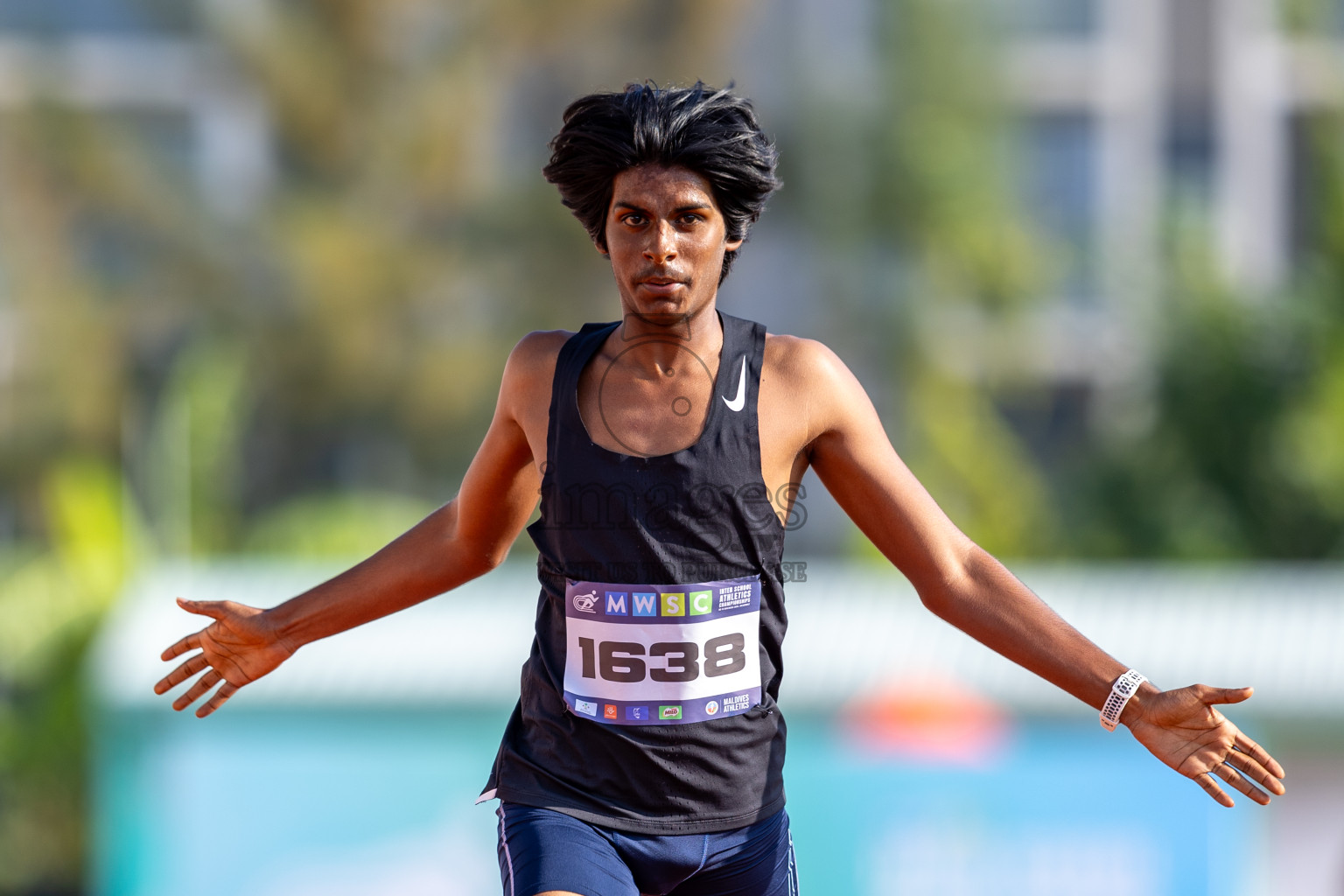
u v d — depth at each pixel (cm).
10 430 7156
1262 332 5706
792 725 2811
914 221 7275
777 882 954
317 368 7212
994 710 2780
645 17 7331
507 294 7388
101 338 7162
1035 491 6681
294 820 2841
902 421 7262
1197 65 7906
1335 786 2809
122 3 7544
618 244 878
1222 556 5459
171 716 2877
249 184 7419
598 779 908
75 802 4719
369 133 7194
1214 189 7906
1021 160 7594
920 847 2752
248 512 7344
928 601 970
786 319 7538
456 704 2850
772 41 7519
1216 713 902
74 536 5034
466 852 2828
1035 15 7925
